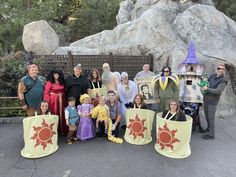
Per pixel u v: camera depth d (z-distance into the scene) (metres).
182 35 8.74
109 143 5.46
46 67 9.27
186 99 6.05
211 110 5.61
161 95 5.84
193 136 5.91
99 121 5.64
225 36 8.68
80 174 4.15
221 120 7.15
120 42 10.34
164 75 5.84
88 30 18.92
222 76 5.52
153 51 8.91
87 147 5.24
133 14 12.99
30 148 4.77
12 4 15.67
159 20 9.12
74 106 5.53
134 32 10.05
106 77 6.57
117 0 18.89
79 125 5.56
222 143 5.52
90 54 10.02
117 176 4.09
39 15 16.20
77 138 5.60
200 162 4.61
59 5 18.41
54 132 5.05
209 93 5.55
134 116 5.42
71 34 19.11
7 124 6.83
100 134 5.77
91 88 6.11
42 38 9.98
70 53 9.23
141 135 5.40
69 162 4.58
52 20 18.20
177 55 8.12
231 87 8.20
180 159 4.73
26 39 10.02
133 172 4.22
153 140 5.64
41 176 4.09
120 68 9.15
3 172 4.23
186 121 4.84
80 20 18.86
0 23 15.44
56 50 10.27
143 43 9.24
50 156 4.82
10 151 5.08
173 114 5.00
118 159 4.70
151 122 5.47
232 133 6.14
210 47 8.24
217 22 9.12
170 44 8.62
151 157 4.79
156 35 8.95
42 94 5.42
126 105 6.14
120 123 6.03
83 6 19.47
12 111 7.32
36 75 5.37
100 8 18.98
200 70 6.05
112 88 6.57
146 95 6.53
